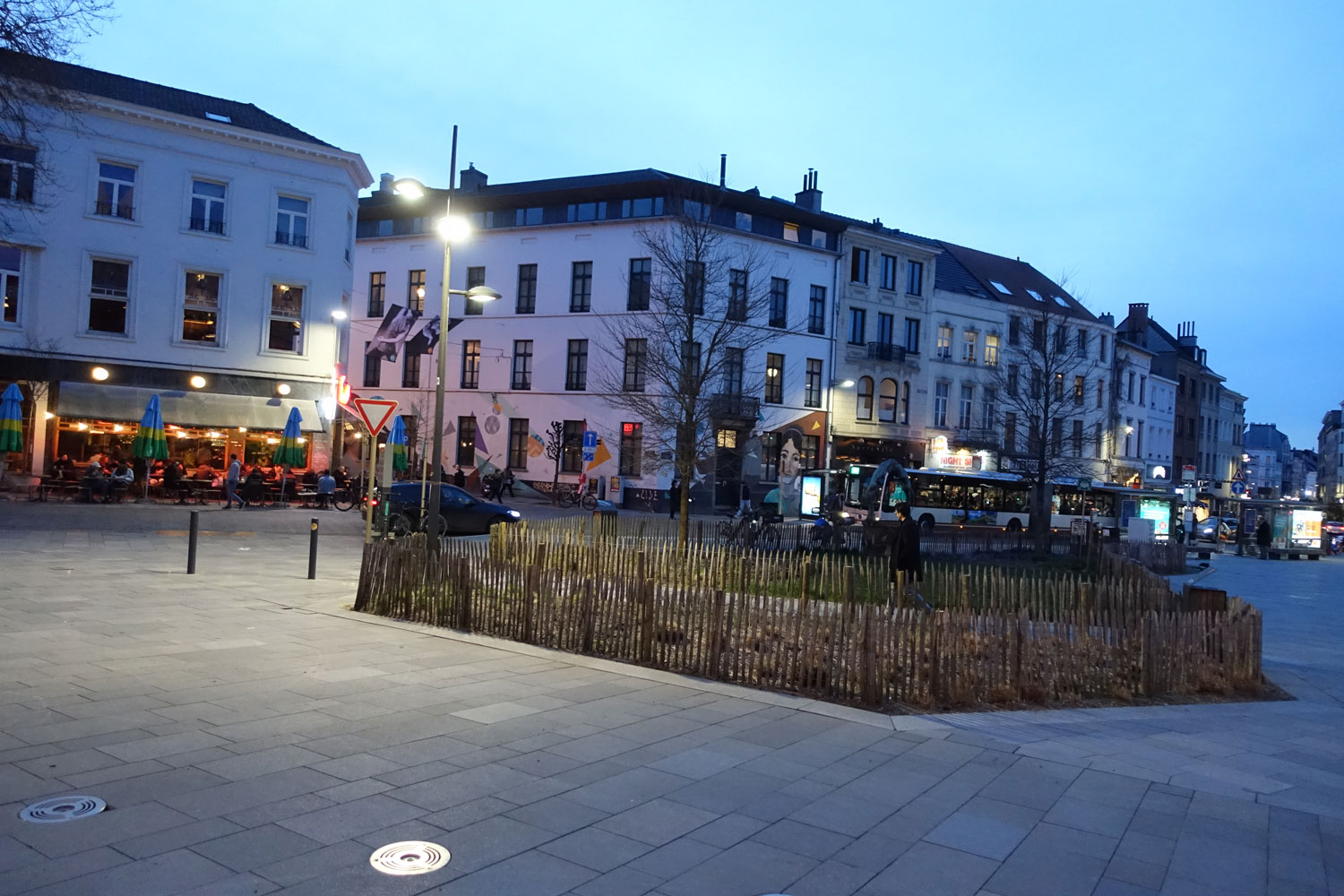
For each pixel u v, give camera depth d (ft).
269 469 105.29
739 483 139.44
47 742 19.38
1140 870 15.56
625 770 19.43
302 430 104.94
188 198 101.96
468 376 146.00
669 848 15.47
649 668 29.96
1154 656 31.60
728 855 15.31
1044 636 29.66
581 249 136.46
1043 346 115.34
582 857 14.87
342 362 114.11
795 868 14.93
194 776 17.70
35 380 95.25
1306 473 559.79
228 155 103.65
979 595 45.34
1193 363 253.24
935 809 18.04
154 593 40.37
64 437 98.53
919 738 23.31
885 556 67.00
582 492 125.29
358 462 117.60
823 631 27.68
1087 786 20.01
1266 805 19.34
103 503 88.94
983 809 18.20
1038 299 187.62
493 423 142.41
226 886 13.20
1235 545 171.53
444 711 23.26
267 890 13.16
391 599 37.91
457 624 35.58
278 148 105.60
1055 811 18.30
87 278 97.50
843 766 20.56
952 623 27.71
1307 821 18.39
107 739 19.70
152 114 98.58
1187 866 15.85
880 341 157.28
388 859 14.38
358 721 21.99
